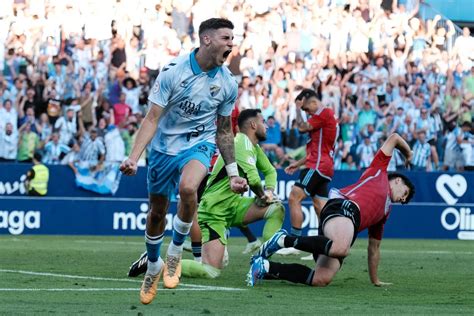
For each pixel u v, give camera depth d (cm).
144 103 2914
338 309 1012
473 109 3177
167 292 1166
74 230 2655
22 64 2839
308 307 1030
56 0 2975
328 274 1273
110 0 3044
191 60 973
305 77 3092
